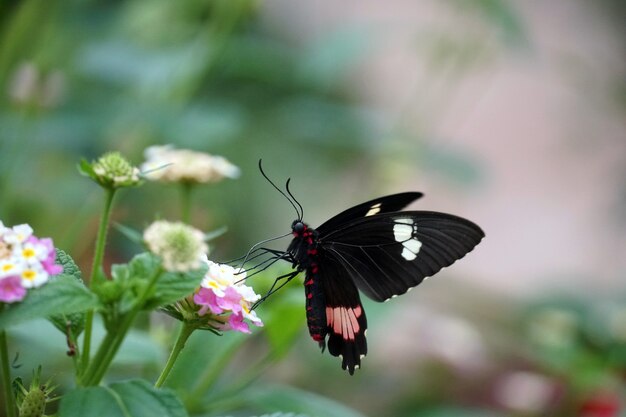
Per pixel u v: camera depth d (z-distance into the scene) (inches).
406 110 35.9
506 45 34.7
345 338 28.1
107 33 34.5
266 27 47.2
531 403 33.4
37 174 33.9
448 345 34.9
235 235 37.9
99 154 33.3
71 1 34.2
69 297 24.3
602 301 39.2
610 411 32.8
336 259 28.0
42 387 24.9
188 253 24.4
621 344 33.8
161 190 33.8
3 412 29.5
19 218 33.2
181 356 28.5
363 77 49.6
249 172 38.8
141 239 24.5
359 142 35.7
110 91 34.5
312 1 49.1
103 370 24.5
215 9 34.7
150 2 34.9
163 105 33.2
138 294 24.5
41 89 32.3
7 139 33.0
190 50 33.8
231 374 33.4
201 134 33.0
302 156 40.6
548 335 33.5
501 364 35.3
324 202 41.1
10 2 33.6
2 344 24.7
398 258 27.9
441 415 33.4
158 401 24.3
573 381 33.1
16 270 24.2
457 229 27.6
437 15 36.2
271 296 28.6
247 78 38.4
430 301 39.7
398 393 34.5
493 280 49.6
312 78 35.6
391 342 35.2
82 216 31.6
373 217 27.9
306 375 34.4
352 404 34.4
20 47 33.7
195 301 24.9
